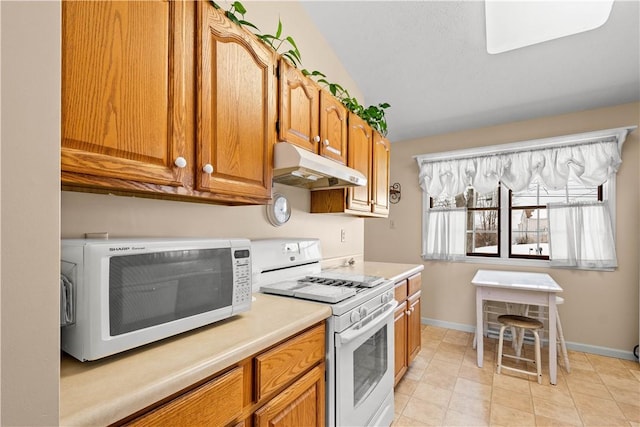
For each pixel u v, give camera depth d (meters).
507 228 3.38
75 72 0.72
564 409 2.00
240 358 0.84
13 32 0.42
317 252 2.02
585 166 2.90
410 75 2.67
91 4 0.75
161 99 0.91
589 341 2.93
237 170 1.16
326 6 2.08
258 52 1.27
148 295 0.81
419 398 2.13
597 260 2.86
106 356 0.73
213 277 1.00
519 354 2.75
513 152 3.25
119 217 1.12
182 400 0.70
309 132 1.62
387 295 1.77
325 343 1.27
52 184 0.45
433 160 3.73
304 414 1.11
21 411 0.41
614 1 1.80
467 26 2.08
